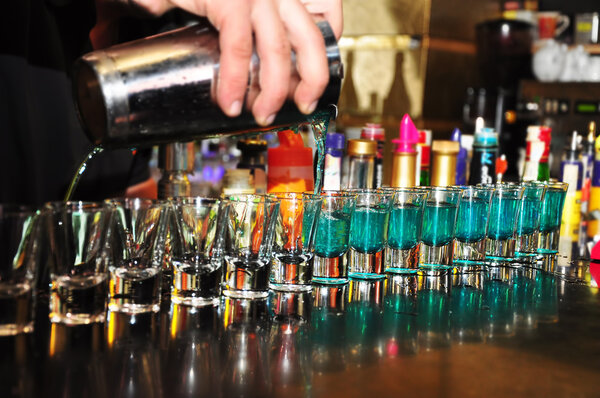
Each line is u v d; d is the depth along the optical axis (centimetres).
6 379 73
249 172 174
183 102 95
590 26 454
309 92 98
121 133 92
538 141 209
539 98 425
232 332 92
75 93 93
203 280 104
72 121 150
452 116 410
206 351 84
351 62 409
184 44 97
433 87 395
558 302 116
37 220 88
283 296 113
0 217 85
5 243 85
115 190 162
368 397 72
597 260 159
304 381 76
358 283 125
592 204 255
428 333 95
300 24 95
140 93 92
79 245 92
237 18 91
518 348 90
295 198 114
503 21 417
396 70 396
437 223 135
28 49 141
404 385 75
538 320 104
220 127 100
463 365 83
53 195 146
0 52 129
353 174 166
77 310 93
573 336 96
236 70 93
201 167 338
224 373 77
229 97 94
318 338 91
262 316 100
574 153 224
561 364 84
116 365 78
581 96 419
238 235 109
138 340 87
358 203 127
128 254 99
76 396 69
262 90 96
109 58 92
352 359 83
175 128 97
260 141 189
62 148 147
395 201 132
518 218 156
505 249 151
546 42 429
